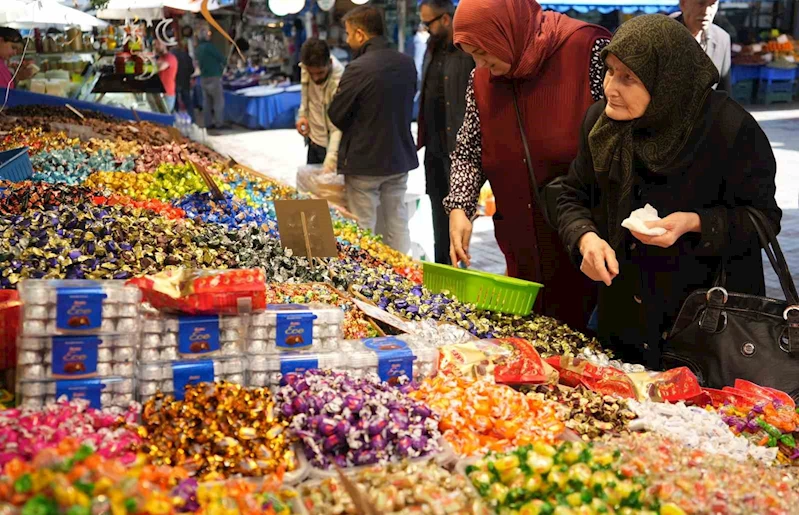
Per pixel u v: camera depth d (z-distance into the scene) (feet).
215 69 54.95
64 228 10.19
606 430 7.54
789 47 63.67
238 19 40.29
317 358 7.43
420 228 23.93
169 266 10.04
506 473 6.11
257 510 5.37
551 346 9.95
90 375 6.59
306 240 11.85
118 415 6.40
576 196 10.35
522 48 11.32
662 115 8.91
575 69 11.60
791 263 25.07
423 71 20.43
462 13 11.16
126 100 27.35
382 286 11.34
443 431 7.11
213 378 7.02
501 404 7.33
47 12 19.24
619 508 5.88
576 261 9.98
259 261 11.21
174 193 15.52
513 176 12.34
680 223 8.81
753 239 9.23
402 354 7.84
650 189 9.37
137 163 17.24
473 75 12.51
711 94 9.09
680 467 6.46
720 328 8.90
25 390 6.44
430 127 20.49
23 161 15.06
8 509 4.40
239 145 47.34
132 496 4.66
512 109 11.96
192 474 6.04
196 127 27.81
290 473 6.21
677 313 9.70
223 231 11.97
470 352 8.29
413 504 5.75
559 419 7.59
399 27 52.60
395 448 6.59
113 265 9.53
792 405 8.00
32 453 5.44
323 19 57.62
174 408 6.40
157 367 6.83
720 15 63.26
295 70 59.82
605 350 10.19
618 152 9.33
